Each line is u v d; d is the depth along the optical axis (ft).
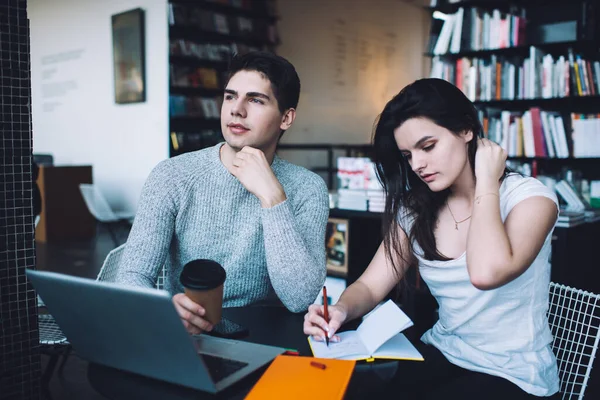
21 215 3.66
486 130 14.90
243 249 5.04
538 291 4.33
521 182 4.43
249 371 3.25
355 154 24.97
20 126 3.63
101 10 23.02
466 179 4.62
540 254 4.31
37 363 3.81
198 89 22.17
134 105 22.08
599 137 13.46
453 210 4.73
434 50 15.70
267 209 4.59
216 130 23.11
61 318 3.25
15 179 3.62
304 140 27.09
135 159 22.36
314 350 3.82
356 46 29.43
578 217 11.01
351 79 29.35
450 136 4.27
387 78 31.73
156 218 4.89
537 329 4.33
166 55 20.63
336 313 4.25
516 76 14.47
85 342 3.32
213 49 22.62
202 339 3.76
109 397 3.08
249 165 4.65
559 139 13.89
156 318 2.74
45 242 21.53
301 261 4.58
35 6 26.40
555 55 14.79
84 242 21.54
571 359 4.72
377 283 5.02
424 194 4.75
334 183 28.09
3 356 3.64
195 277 3.72
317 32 27.27
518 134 14.38
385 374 3.58
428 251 4.65
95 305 2.94
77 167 22.68
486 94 14.92
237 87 4.83
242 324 4.43
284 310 4.84
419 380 4.29
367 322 4.22
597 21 13.92
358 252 11.80
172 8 20.65
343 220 11.69
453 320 4.61
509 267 3.91
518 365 4.27
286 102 4.94
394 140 4.71
